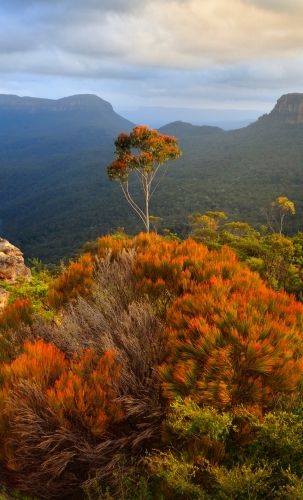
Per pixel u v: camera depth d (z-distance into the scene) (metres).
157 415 2.96
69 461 2.83
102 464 2.86
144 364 3.32
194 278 4.52
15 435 2.89
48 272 11.89
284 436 2.42
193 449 2.59
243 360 2.91
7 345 4.22
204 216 33.66
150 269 4.67
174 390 2.91
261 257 10.66
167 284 4.52
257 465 2.47
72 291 4.97
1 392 3.04
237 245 11.66
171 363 3.16
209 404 2.74
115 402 2.98
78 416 2.84
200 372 2.97
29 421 2.80
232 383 2.87
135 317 3.83
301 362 2.92
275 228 84.44
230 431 2.75
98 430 2.77
